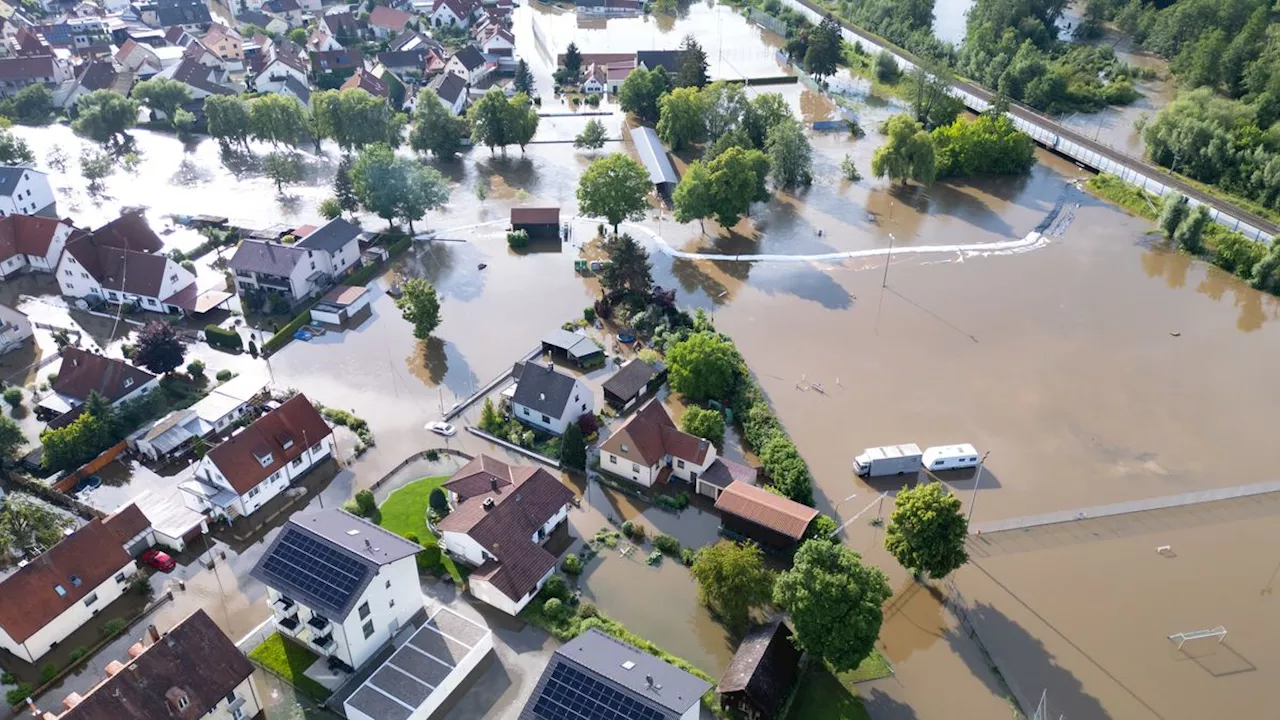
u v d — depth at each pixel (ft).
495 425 332.80
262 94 645.51
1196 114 557.74
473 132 574.56
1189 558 280.10
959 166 563.07
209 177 554.46
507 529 267.59
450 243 479.41
